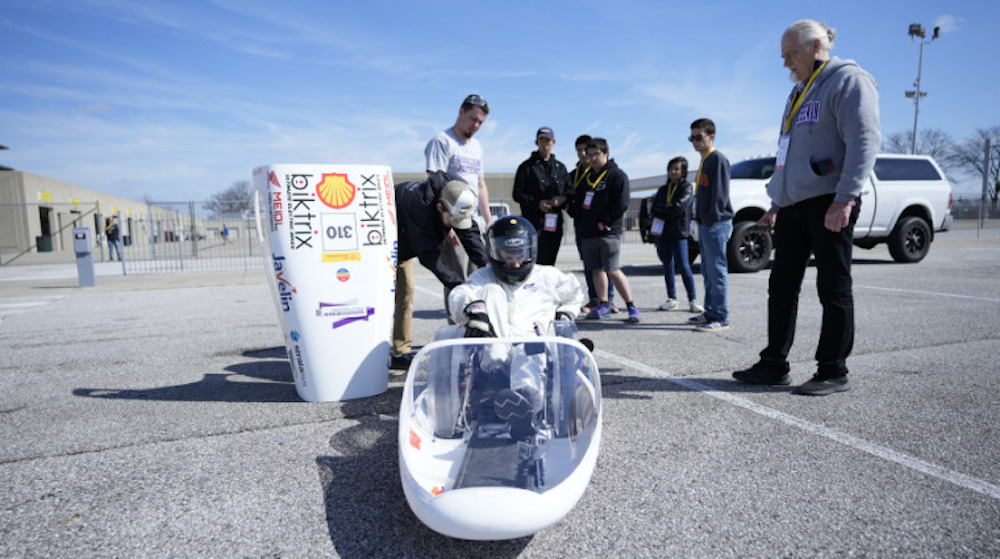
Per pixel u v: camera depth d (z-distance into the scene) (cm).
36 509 250
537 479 217
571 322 338
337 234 378
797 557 206
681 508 242
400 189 420
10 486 272
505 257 334
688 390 398
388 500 254
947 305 715
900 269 1134
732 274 1077
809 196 378
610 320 674
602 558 208
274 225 373
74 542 224
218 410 377
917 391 385
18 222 3005
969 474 266
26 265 2066
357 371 392
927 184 1239
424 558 211
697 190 606
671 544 216
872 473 269
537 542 219
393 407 378
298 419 357
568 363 278
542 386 276
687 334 588
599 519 234
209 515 243
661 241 724
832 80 363
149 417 365
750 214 1093
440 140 557
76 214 3712
